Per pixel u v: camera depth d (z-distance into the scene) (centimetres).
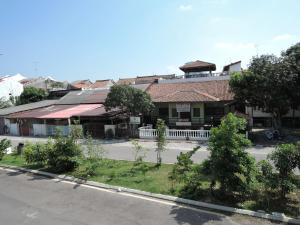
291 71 2292
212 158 1041
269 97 2328
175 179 1263
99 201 1148
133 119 2889
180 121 3161
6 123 4316
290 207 946
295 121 3198
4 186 1443
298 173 1306
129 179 1380
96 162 1662
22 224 975
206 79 3953
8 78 6112
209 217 931
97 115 3158
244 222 879
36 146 1833
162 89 3662
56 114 3588
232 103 2967
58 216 1022
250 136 2441
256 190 1080
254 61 2505
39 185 1422
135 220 950
